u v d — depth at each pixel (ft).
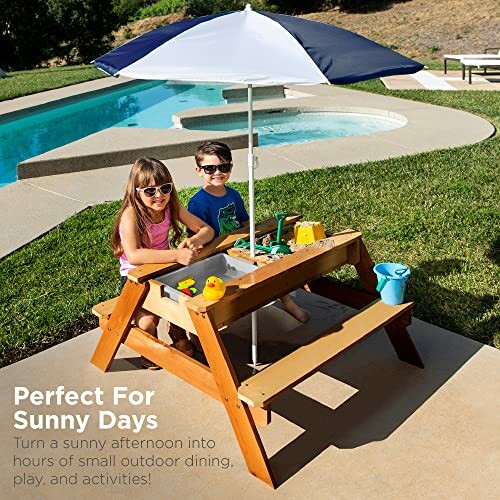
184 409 10.12
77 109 47.42
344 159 26.30
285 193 21.29
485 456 8.84
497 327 12.26
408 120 34.22
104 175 25.45
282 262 9.82
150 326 10.91
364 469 8.68
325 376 10.90
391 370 11.01
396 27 90.48
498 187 21.07
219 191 12.35
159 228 10.96
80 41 87.35
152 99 53.42
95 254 16.60
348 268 15.01
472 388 10.39
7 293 14.39
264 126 39.06
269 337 12.21
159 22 117.70
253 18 9.08
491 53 71.67
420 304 13.20
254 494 8.30
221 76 7.76
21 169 24.90
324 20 101.91
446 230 17.29
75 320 12.95
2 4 81.61
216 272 10.66
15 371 11.27
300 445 9.20
